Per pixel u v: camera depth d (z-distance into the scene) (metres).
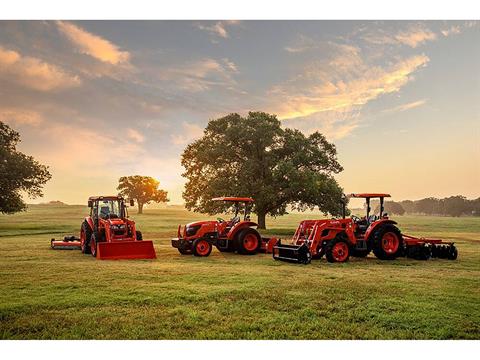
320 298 6.89
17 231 24.64
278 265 10.60
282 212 26.75
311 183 23.92
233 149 26.20
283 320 5.82
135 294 7.08
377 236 11.64
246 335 5.31
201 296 6.92
